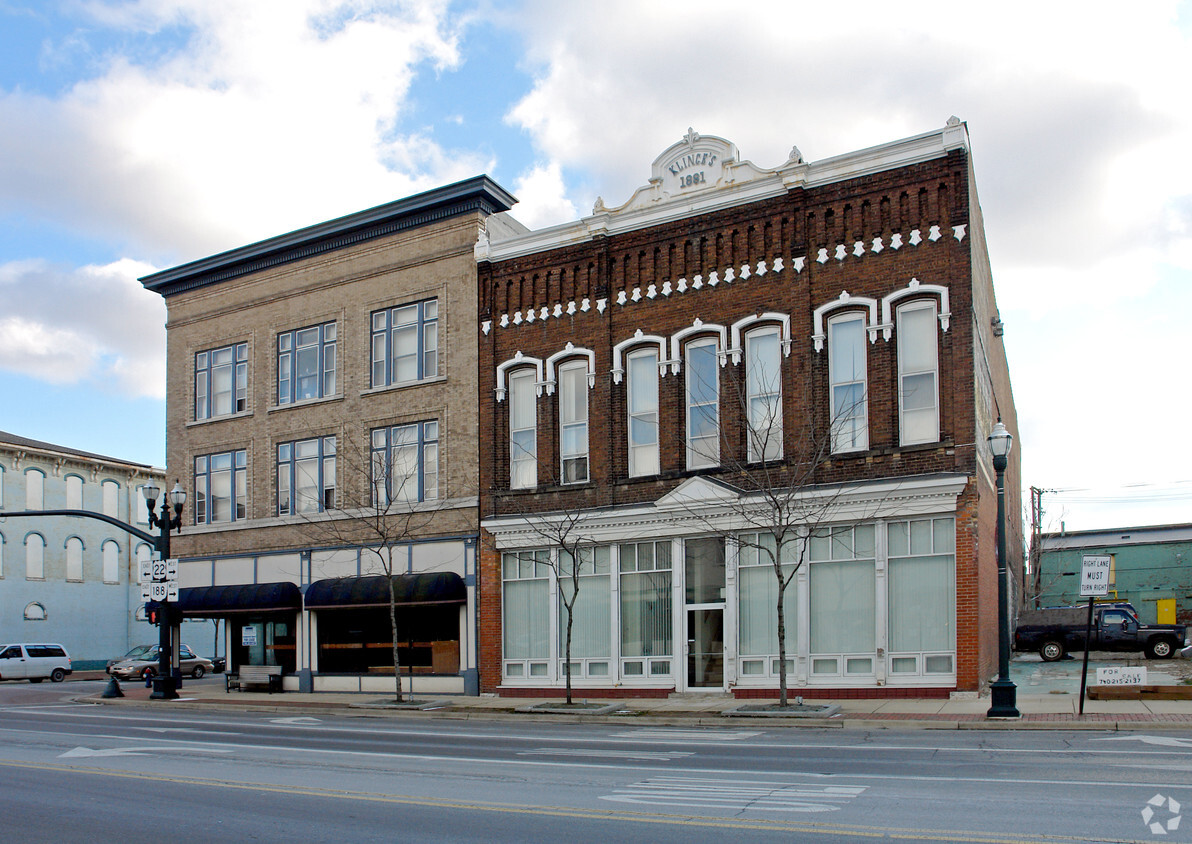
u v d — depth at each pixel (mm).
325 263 33750
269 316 35000
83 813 11070
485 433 29531
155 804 11547
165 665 30969
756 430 25031
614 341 27594
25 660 46625
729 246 26047
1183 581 55781
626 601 26703
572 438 28281
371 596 29984
